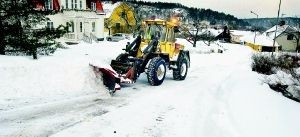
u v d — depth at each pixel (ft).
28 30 36.96
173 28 39.99
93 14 110.42
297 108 28.40
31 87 27.50
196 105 28.04
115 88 30.27
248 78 46.93
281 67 59.88
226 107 27.53
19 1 36.01
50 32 38.11
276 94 34.55
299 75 39.91
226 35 284.20
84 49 62.95
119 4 174.91
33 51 34.65
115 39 131.13
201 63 70.79
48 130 19.60
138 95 30.76
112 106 26.08
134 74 33.24
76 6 104.78
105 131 20.22
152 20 38.63
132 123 22.13
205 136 20.31
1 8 34.99
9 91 25.96
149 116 24.04
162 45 38.32
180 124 22.57
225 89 36.19
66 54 43.78
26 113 22.34
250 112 25.40
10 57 33.63
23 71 28.91
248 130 21.16
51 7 95.66
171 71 49.78
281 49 222.89
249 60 96.73
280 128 21.61
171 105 27.66
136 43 37.47
